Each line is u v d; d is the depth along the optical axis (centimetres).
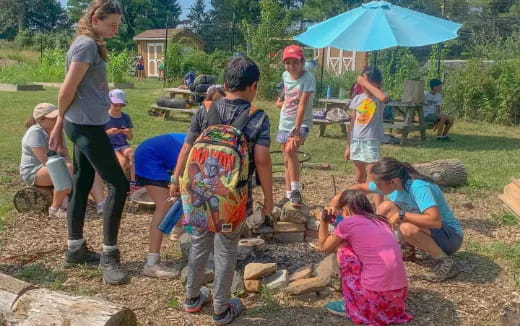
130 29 7875
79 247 454
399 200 448
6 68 2778
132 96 1989
